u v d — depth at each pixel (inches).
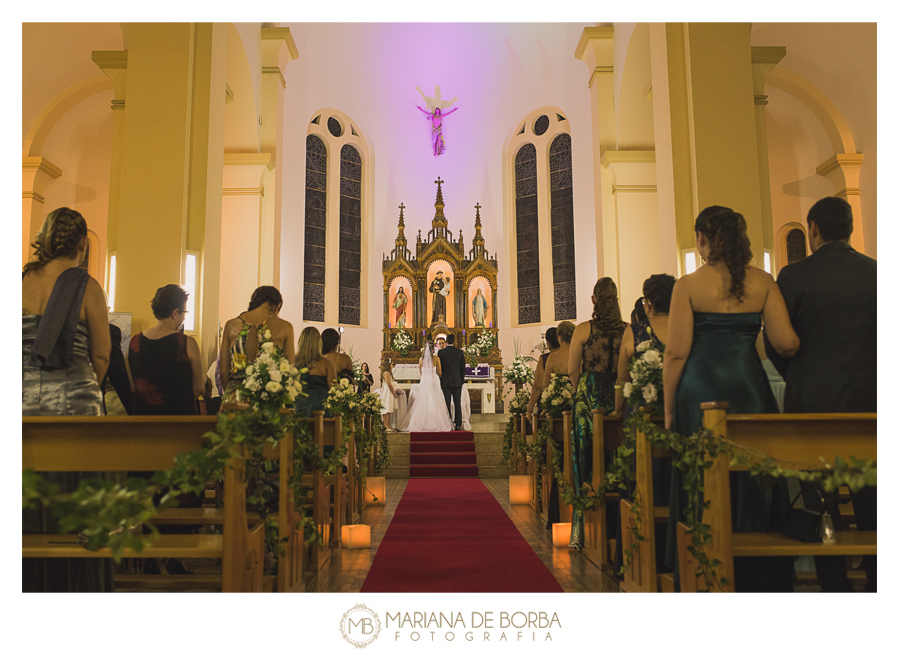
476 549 187.6
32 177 442.3
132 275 276.4
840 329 116.3
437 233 703.1
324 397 221.1
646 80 436.5
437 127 732.0
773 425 100.3
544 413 249.6
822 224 122.4
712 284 116.4
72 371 118.8
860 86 421.7
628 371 152.7
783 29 401.1
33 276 122.9
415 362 653.3
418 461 430.9
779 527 111.0
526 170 720.3
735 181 280.5
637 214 440.5
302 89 658.2
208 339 289.4
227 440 99.3
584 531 183.3
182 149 282.2
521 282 716.0
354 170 717.3
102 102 465.7
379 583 149.2
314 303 666.8
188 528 175.6
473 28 733.9
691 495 102.7
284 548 129.5
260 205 452.8
